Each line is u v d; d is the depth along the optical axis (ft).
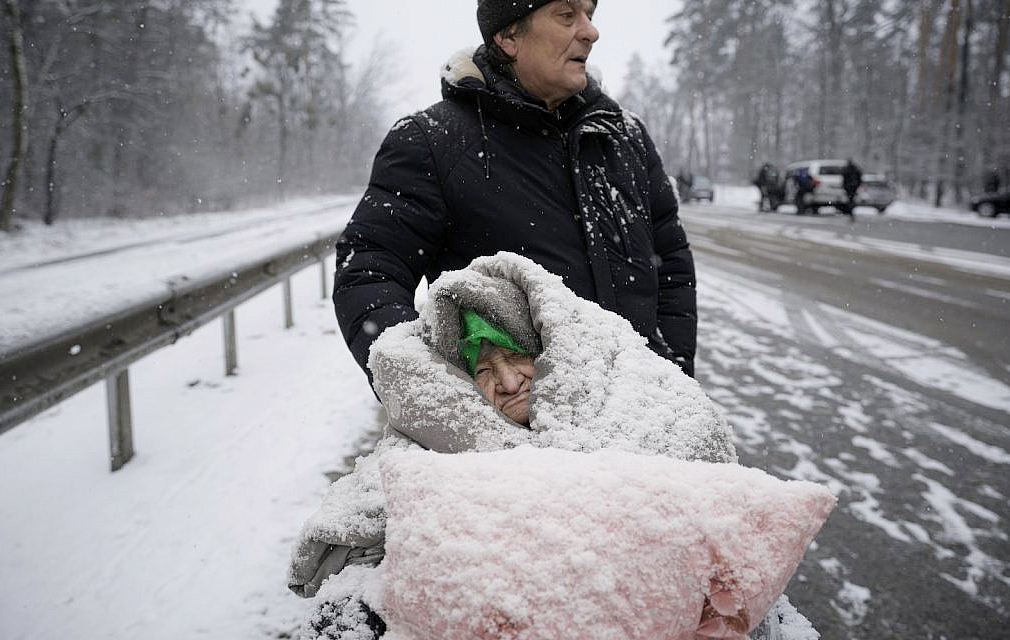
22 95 76.18
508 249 5.68
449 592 2.73
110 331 11.21
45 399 9.42
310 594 3.84
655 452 3.68
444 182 5.65
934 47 159.94
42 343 9.28
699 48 224.33
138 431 13.08
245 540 9.19
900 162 149.28
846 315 26.66
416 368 4.02
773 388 17.61
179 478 11.05
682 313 6.56
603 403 3.89
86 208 100.78
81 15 88.02
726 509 2.91
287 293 22.24
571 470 3.01
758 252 47.37
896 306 28.12
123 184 105.40
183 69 119.44
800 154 225.35
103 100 94.32
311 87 184.03
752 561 2.83
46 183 89.25
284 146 171.22
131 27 101.86
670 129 290.76
